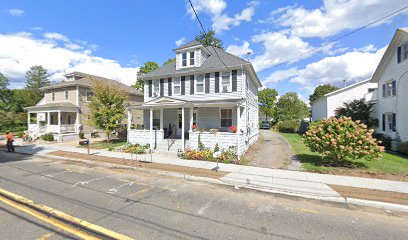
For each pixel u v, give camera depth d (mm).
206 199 5965
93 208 5188
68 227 4227
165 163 10484
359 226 4488
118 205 5398
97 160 11375
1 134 31891
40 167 10109
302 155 12375
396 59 15492
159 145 15016
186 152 12359
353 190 6543
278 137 23984
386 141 15352
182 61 17938
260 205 5590
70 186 7012
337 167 9375
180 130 18000
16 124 35594
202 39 31172
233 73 15703
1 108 40281
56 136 21906
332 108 24156
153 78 18906
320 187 6820
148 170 9391
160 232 4070
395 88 15664
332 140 8891
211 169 9258
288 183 7262
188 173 8594
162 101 15102
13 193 6246
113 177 8258
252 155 12719
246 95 16016
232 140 12414
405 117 14477
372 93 19531
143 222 4477
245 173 8578
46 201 5621
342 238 3992
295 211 5230
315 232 4188
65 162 11422
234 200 5930
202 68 16375
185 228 4246
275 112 48438
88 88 25531
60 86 25016
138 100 31000
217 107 16406
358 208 5496
